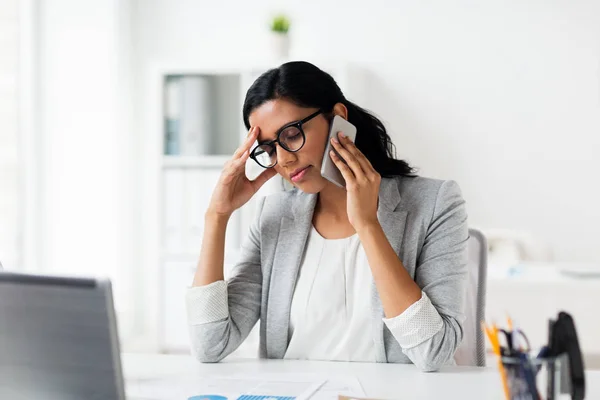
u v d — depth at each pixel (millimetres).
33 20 3867
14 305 882
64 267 3945
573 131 4027
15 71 3775
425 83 4113
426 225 1446
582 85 4012
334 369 1354
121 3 4031
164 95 3908
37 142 3908
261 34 4211
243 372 1341
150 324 4270
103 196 3947
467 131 4094
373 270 1324
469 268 1618
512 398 946
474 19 4074
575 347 940
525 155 4059
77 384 874
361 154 1386
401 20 4121
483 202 4094
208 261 1473
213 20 4242
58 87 3953
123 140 4070
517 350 947
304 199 1548
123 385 867
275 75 1405
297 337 1485
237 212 3627
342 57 4160
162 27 4266
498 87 4070
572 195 4031
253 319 1546
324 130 1410
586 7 3994
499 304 2949
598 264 4000
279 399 1123
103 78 3947
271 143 1409
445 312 1341
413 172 1565
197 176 3816
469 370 1334
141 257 4277
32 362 890
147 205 4266
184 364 1438
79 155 3953
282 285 1507
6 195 3686
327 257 1505
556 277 2746
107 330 844
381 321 1415
